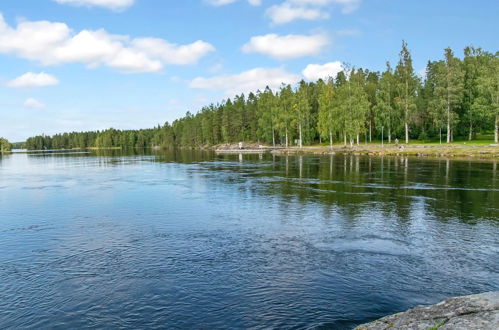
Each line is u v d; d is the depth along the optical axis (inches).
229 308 409.4
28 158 4242.1
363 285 462.0
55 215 900.0
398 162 2181.3
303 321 379.2
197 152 5039.4
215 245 637.3
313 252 592.4
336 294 438.0
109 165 2652.6
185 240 669.9
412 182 1328.7
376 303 414.0
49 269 532.4
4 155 5575.8
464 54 3732.8
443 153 2485.2
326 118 3821.4
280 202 1027.3
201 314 397.7
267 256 575.5
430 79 3949.3
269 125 4643.2
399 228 733.3
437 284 462.3
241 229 743.7
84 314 402.0
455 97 3046.3
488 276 486.3
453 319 315.3
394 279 478.6
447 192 1114.1
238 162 2630.4
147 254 593.6
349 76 3540.8
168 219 842.8
